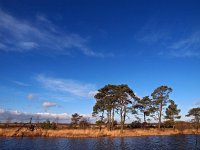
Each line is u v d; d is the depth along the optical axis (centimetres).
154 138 5216
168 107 7912
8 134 5297
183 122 7769
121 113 6638
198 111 7862
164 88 7469
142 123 8212
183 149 3331
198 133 7006
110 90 6938
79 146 3612
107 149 3306
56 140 4506
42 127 6391
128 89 6600
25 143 3909
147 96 7744
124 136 5747
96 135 5575
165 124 7981
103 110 7144
